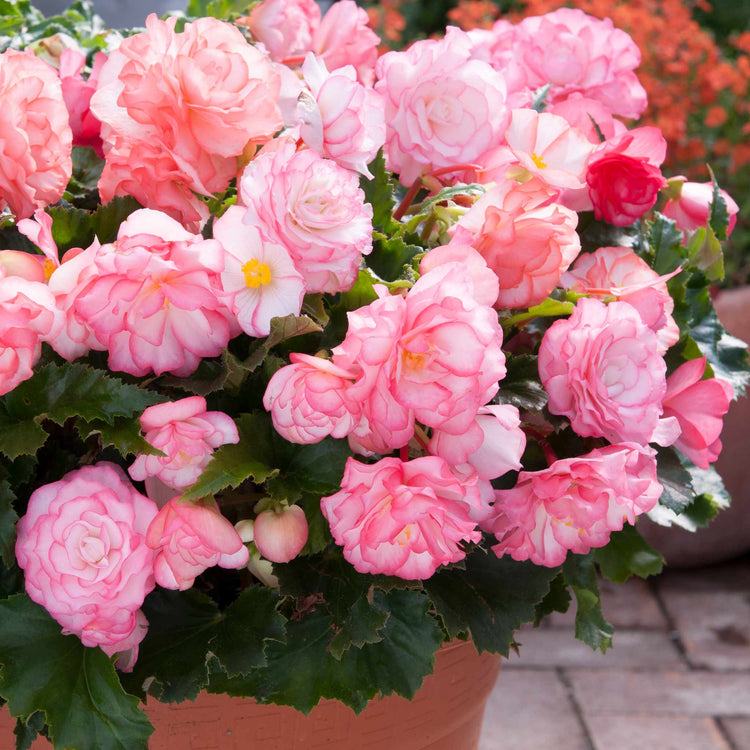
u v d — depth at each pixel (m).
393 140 1.27
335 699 1.22
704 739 2.55
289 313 1.10
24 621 1.14
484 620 1.22
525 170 1.25
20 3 1.63
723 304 3.03
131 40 1.13
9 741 1.22
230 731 1.21
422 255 1.22
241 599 1.18
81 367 1.12
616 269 1.27
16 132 1.13
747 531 3.28
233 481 1.10
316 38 1.50
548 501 1.15
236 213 1.10
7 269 1.09
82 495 1.09
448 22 6.00
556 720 2.62
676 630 3.04
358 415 1.07
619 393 1.17
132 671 1.16
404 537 1.10
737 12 5.75
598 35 1.51
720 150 3.94
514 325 1.26
